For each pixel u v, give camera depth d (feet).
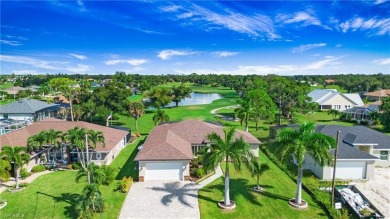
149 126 245.45
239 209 97.35
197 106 391.45
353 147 132.26
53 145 139.23
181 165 122.42
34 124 163.32
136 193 109.60
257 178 117.08
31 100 260.62
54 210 96.32
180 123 175.11
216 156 92.38
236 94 587.27
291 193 109.81
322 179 121.49
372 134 152.46
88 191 91.15
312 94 390.42
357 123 262.67
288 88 273.33
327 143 92.27
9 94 447.01
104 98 224.94
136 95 535.60
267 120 266.98
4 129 179.52
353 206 95.96
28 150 133.90
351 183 118.01
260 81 348.79
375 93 432.25
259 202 102.37
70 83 491.31
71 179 123.95
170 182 120.37
